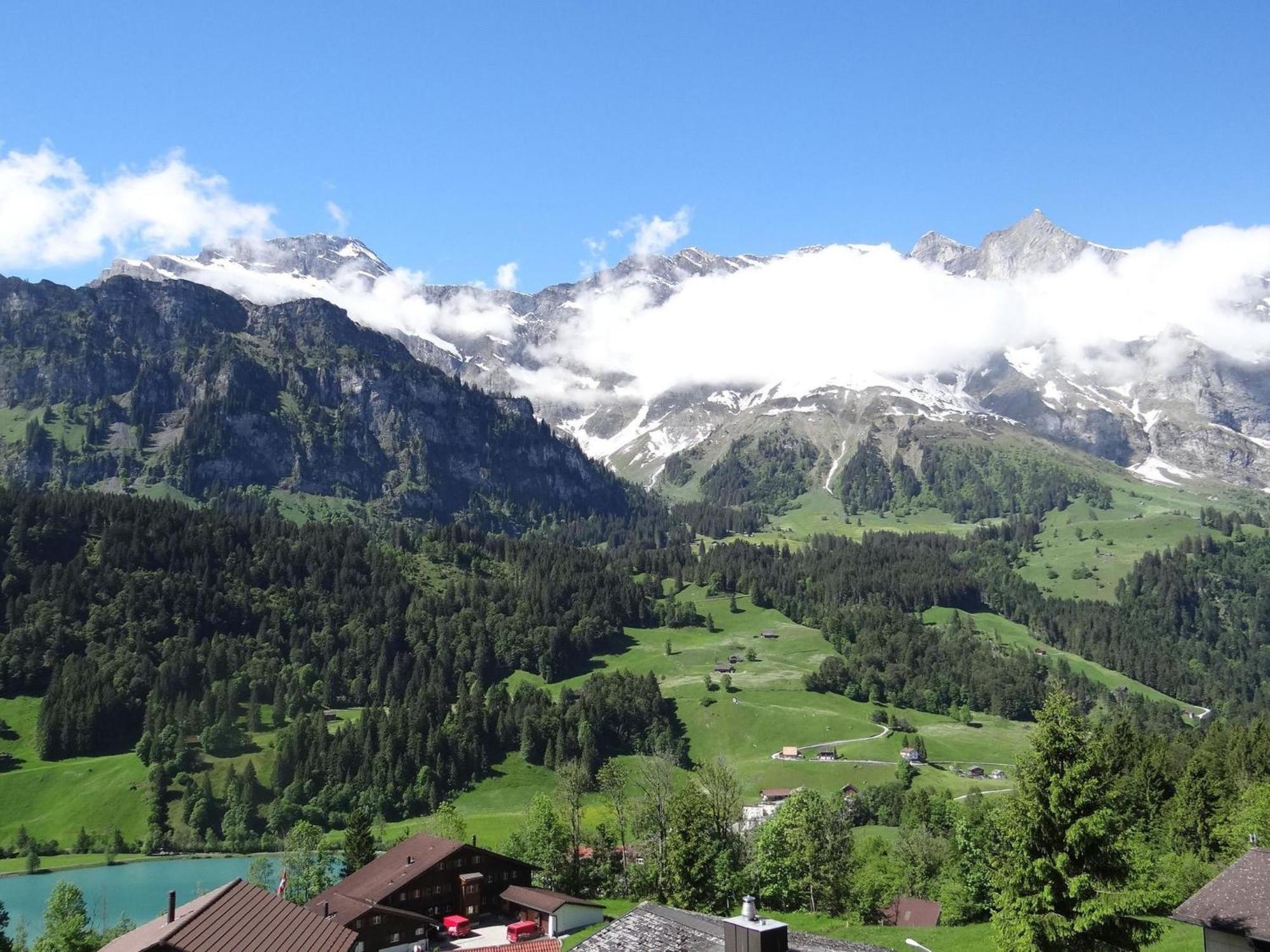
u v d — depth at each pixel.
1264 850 52.38
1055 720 51.56
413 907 109.31
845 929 95.50
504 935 107.19
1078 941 49.38
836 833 114.44
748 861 126.12
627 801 143.38
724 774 126.06
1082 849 49.34
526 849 132.62
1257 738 132.75
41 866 184.50
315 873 127.50
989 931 84.06
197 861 192.38
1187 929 72.31
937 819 178.00
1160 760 128.12
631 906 114.69
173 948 61.38
